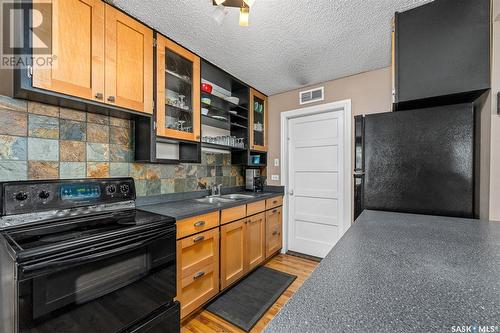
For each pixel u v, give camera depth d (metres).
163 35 1.85
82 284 1.06
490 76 1.20
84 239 1.07
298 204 3.10
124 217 1.49
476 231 1.06
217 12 1.54
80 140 1.63
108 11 1.49
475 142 1.34
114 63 1.53
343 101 2.67
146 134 1.83
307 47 2.02
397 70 1.44
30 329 0.91
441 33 1.31
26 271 0.90
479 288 0.57
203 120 2.65
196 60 2.14
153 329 1.34
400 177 1.50
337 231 2.80
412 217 1.37
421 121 1.44
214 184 2.80
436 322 0.44
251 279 2.39
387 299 0.52
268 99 3.32
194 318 1.79
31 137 1.41
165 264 1.43
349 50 2.07
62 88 1.28
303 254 3.05
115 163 1.83
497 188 1.21
